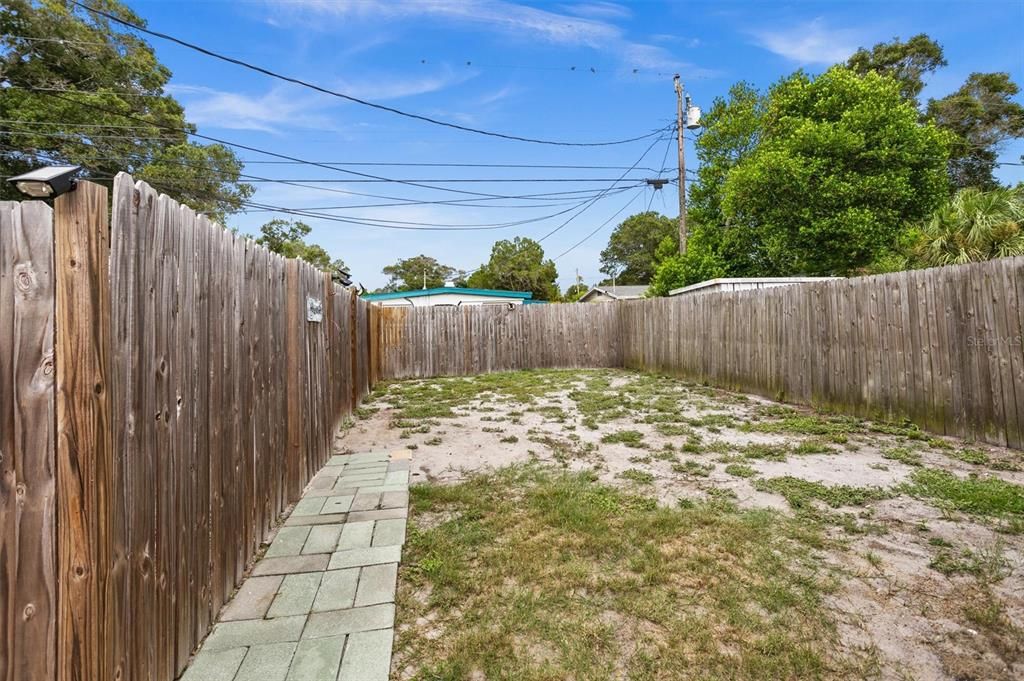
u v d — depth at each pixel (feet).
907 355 15.28
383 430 17.46
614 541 8.25
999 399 12.75
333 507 10.14
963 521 8.87
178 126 56.44
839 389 17.85
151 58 55.72
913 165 34.50
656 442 14.90
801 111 38.93
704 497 10.26
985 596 6.60
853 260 35.65
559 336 37.70
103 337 3.96
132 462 4.41
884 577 7.11
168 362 5.16
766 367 21.80
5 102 42.57
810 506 9.66
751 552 7.85
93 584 3.81
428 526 9.18
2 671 3.39
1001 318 12.69
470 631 6.05
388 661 5.51
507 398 23.90
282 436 9.80
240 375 7.48
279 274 9.77
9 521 3.43
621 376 31.71
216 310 6.57
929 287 14.56
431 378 34.09
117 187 4.20
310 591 7.00
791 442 14.44
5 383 3.44
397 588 7.07
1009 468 11.30
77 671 3.66
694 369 27.71
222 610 6.54
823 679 5.22
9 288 3.46
